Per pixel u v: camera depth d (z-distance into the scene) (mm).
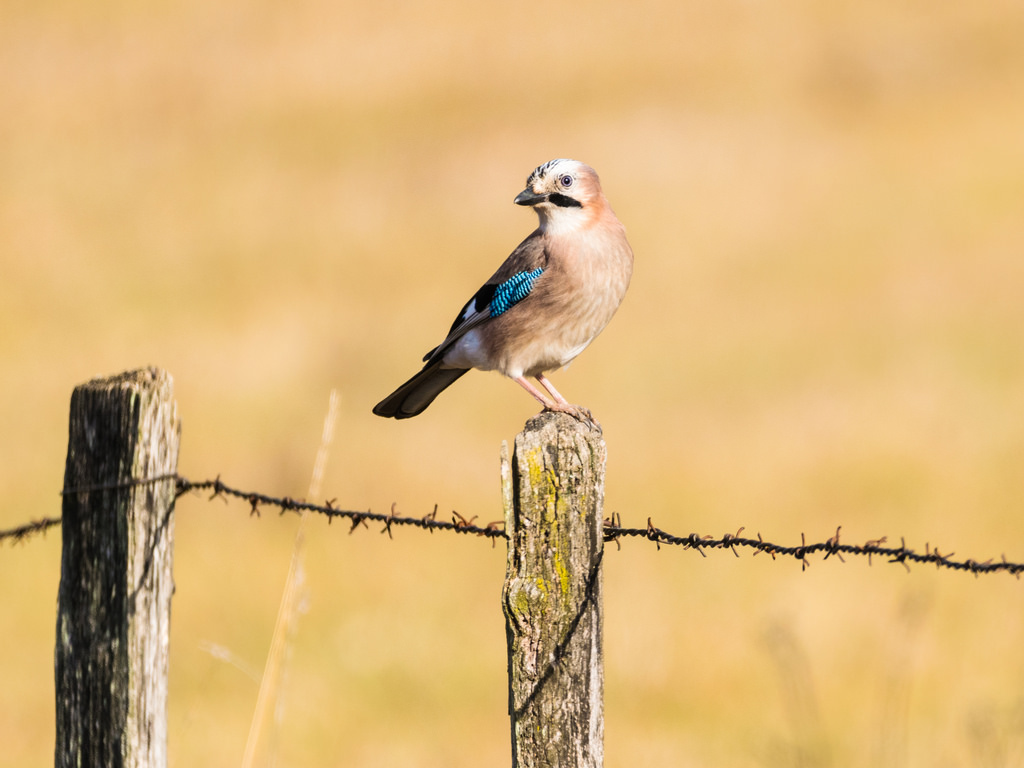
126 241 30500
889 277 25797
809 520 13656
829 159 37469
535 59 49219
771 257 28109
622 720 10055
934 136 39312
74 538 5008
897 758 8906
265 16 53812
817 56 48156
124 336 22953
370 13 54750
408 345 22219
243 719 10148
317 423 17938
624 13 55219
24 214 33062
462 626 11711
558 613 4164
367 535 13820
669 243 29797
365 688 10625
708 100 43719
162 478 4980
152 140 40688
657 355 20891
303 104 44406
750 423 17094
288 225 32344
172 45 50219
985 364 19500
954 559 12531
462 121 41875
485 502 14703
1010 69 46688
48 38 50406
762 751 9227
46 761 9633
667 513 13930
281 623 5812
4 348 22469
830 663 10586
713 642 10961
